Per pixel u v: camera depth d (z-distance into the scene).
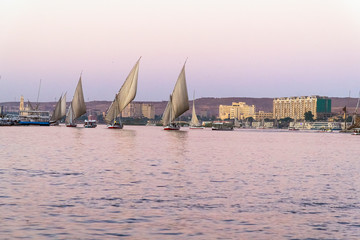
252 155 73.62
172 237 20.83
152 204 27.83
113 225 22.66
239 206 27.72
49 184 34.75
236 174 44.25
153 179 39.00
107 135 148.62
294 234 21.67
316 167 54.34
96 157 60.91
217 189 34.00
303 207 27.77
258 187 35.53
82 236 20.66
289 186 36.50
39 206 26.47
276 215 25.45
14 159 55.38
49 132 161.62
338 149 100.94
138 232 21.50
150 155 66.75
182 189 33.69
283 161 62.50
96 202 28.06
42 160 54.78
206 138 152.50
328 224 23.59
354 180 41.34
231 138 163.38
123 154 67.56
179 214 25.27
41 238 20.19
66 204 27.23
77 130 195.88
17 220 23.08
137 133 180.88
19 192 30.89
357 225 23.45
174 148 86.75
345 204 28.92
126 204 27.67
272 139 167.88
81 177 39.28
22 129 191.25
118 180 37.84
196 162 56.81
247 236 21.23
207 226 22.81
